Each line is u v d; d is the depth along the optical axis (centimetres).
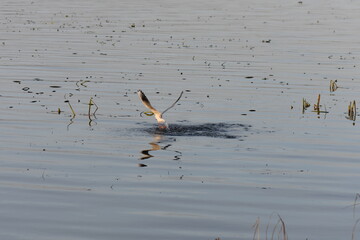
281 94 2969
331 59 3875
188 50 4147
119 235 1496
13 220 1573
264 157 2075
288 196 1752
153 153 2095
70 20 5619
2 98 2830
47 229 1526
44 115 2556
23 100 2800
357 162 2050
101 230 1522
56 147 2152
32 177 1872
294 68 3591
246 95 2941
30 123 2442
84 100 2819
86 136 2278
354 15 6231
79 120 2489
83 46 4269
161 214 1620
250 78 3316
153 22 5522
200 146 2173
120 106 2709
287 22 5641
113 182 1841
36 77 3291
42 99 2823
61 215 1606
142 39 4584
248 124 2456
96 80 3234
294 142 2242
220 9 6681
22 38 4575
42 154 2080
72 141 2217
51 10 6431
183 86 3116
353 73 3462
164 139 2248
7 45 4266
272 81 3247
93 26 5244
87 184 1822
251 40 4588
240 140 2248
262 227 1553
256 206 1680
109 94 2934
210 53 4044
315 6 7119
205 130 2362
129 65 3638
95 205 1672
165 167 1967
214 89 3056
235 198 1731
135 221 1576
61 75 3350
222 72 3466
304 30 5131
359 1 7788
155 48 4219
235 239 1488
